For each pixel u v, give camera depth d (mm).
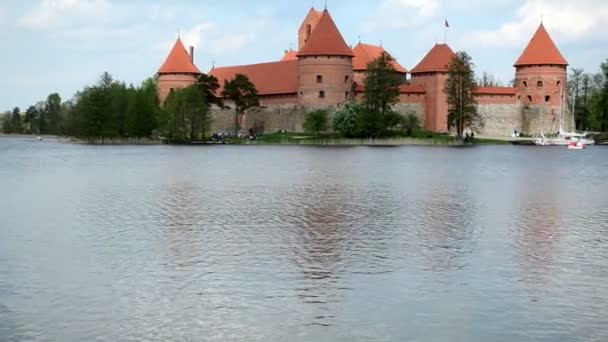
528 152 93500
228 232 26062
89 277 19547
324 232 26094
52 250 22891
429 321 16078
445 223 28297
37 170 57469
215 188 41688
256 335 15281
